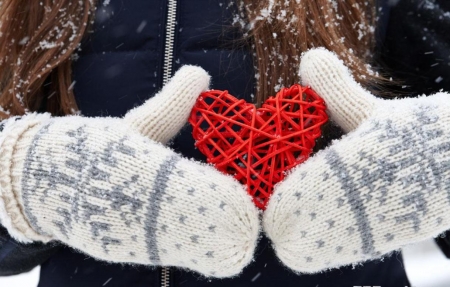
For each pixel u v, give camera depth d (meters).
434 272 1.07
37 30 0.57
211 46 0.58
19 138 0.52
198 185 0.48
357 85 0.52
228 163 0.50
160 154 0.50
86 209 0.49
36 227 0.52
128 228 0.48
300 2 0.53
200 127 0.55
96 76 0.59
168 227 0.48
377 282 0.58
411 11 0.59
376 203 0.47
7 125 0.53
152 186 0.48
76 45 0.57
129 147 0.50
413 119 0.49
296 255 0.48
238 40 0.57
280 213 0.48
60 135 0.51
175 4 0.58
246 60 0.57
